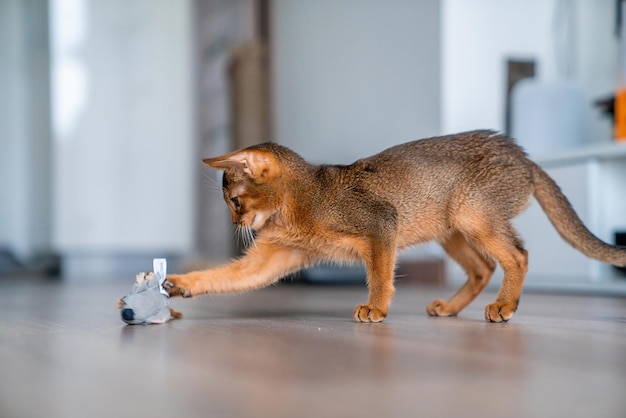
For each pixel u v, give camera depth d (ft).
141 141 24.31
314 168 8.06
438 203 8.01
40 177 26.02
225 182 8.27
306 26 23.30
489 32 17.12
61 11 23.02
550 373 4.01
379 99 19.42
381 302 7.57
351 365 4.25
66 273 23.84
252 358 4.56
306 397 3.31
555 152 13.89
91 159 23.67
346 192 7.79
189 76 24.82
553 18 17.24
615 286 12.74
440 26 16.88
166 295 7.38
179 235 24.95
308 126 23.29
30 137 27.58
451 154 8.02
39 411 3.11
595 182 13.12
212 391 3.47
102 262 24.18
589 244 8.28
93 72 23.56
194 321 7.58
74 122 23.41
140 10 24.02
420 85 17.69
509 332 6.23
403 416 2.94
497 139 8.14
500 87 17.19
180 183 24.85
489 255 7.90
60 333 6.38
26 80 27.84
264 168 7.86
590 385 3.67
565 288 13.46
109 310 9.53
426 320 7.68
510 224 7.93
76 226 23.61
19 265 27.12
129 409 3.10
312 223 7.84
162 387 3.59
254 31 26.32
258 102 23.85
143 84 24.21
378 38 19.39
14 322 7.68
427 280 17.67
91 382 3.79
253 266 8.29
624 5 14.58
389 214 7.70
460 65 16.96
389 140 19.04
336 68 21.50
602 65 16.14
